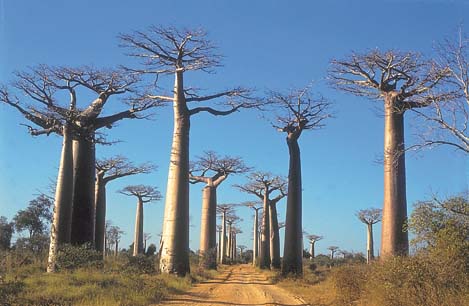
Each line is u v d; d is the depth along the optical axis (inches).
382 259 655.8
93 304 516.4
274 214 2234.3
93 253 962.7
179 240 1083.3
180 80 1134.4
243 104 1216.2
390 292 475.5
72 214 1067.9
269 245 2247.8
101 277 729.0
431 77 532.7
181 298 698.2
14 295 530.3
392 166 781.3
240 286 1018.7
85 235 1077.1
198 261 1975.9
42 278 716.0
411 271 456.1
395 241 769.6
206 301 674.2
